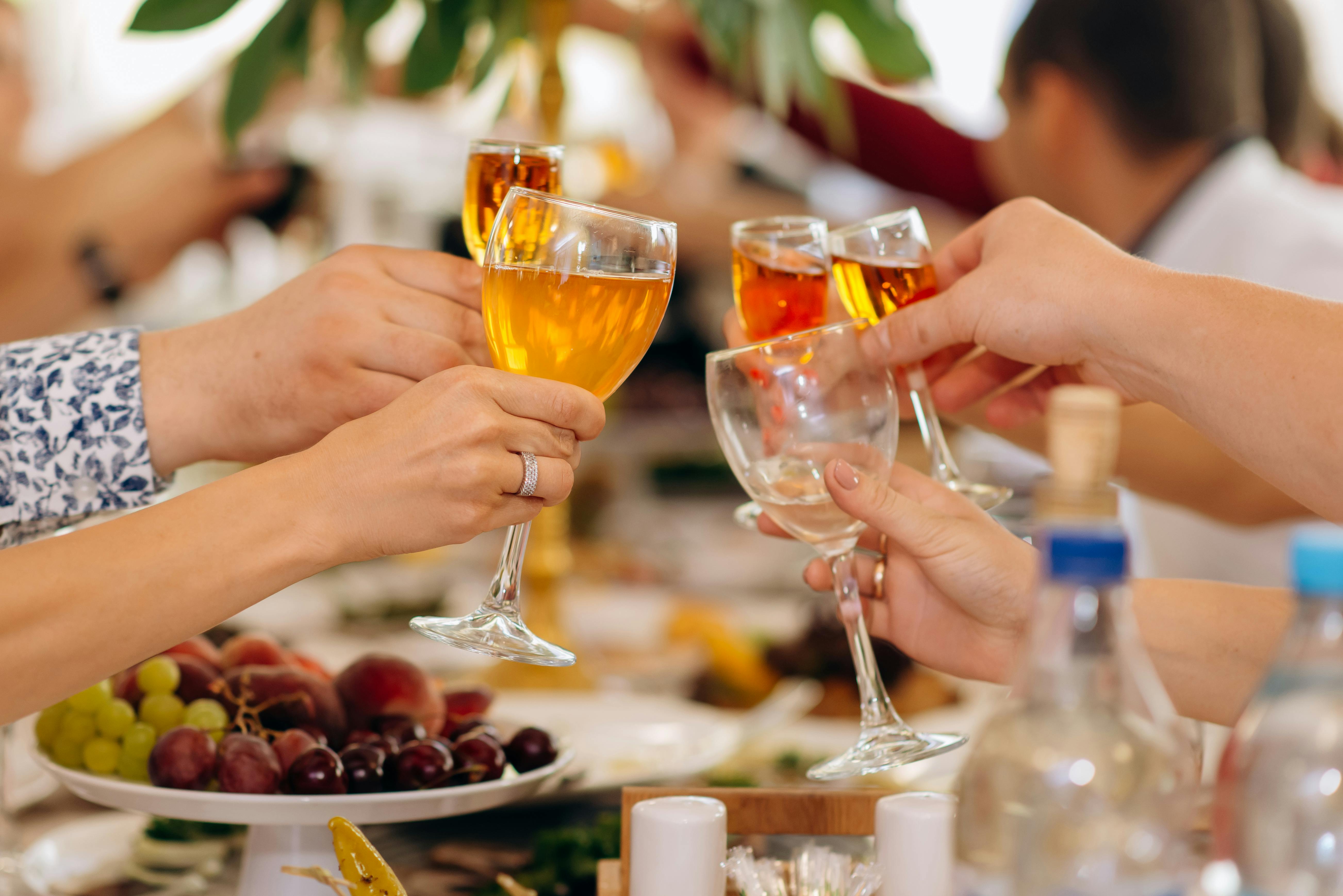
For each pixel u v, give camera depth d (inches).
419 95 57.6
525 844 45.1
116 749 42.0
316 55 58.2
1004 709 33.1
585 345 39.4
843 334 40.6
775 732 52.1
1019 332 42.0
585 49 117.0
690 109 107.0
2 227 100.6
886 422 40.9
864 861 38.5
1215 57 68.0
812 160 113.3
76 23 140.3
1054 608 32.8
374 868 37.7
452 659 59.2
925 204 99.2
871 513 40.3
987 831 32.7
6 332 102.2
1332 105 108.1
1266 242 67.1
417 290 44.3
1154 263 41.0
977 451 83.0
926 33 138.1
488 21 56.6
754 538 98.4
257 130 92.7
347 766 40.7
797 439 40.6
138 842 45.8
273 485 38.4
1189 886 32.5
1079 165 71.4
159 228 102.3
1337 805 31.7
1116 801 32.3
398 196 102.7
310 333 43.9
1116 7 68.1
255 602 38.3
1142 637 41.7
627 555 90.6
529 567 56.4
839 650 55.0
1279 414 38.2
